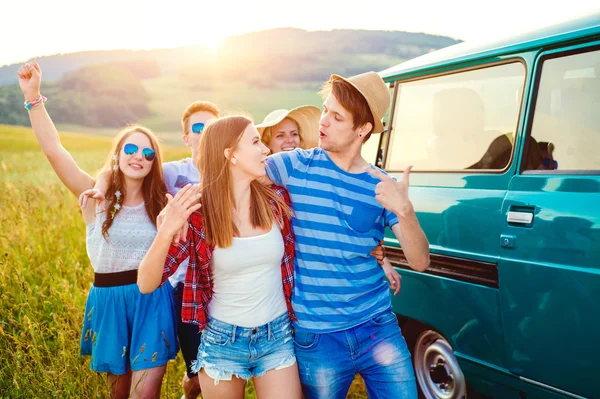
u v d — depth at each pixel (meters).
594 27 2.56
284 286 2.49
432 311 3.20
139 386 2.94
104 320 2.98
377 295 2.51
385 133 3.77
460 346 3.04
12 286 4.77
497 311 2.80
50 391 3.31
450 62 3.29
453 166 3.21
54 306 4.49
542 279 2.56
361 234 2.46
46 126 3.04
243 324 2.41
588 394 2.41
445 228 3.10
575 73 2.64
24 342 3.73
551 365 2.55
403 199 2.27
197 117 3.65
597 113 2.53
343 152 2.50
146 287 2.29
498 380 2.84
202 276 2.43
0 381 3.51
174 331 3.09
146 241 3.04
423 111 3.48
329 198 2.46
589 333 2.38
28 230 6.14
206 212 2.36
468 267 2.95
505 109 2.96
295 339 2.50
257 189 2.45
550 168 2.68
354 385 3.96
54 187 7.97
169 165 3.60
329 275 2.43
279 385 2.44
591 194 2.46
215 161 2.37
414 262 2.44
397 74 3.70
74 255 5.69
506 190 2.83
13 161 12.02
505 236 2.75
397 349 2.45
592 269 2.37
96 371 3.09
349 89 2.43
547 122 2.73
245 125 2.39
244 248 2.37
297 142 3.62
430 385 3.42
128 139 3.04
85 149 31.16
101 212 3.04
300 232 2.48
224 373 2.40
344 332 2.42
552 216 2.56
